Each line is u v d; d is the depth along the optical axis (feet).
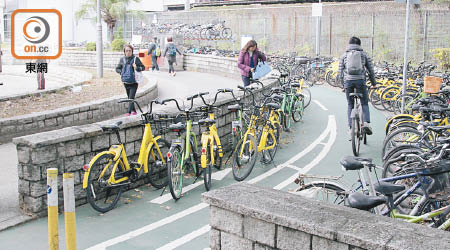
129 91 43.27
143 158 22.71
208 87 65.46
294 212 11.28
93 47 105.50
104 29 141.38
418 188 15.80
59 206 20.34
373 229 10.41
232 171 25.07
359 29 93.35
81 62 102.83
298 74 68.28
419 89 37.65
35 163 19.52
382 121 39.42
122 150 21.45
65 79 82.28
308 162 28.02
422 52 83.35
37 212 19.77
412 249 9.53
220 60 82.99
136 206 21.13
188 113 23.41
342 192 16.20
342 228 10.46
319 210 11.43
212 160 23.77
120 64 42.83
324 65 68.03
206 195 12.41
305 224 10.73
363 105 30.76
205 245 17.17
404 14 86.38
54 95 52.26
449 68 71.00
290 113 37.83
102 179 20.53
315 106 47.50
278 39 105.50
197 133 27.27
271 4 120.78
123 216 19.94
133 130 23.29
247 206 11.66
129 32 136.98
